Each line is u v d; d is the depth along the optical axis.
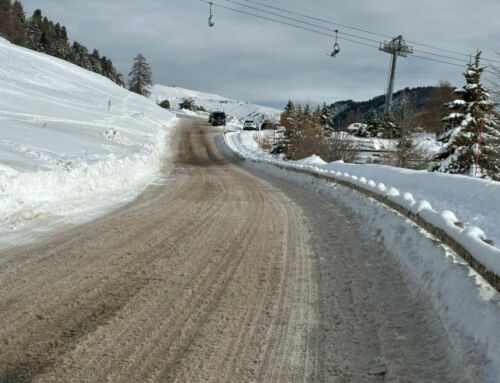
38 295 4.40
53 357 3.24
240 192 13.91
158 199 11.45
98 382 2.95
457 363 3.12
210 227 8.12
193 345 3.54
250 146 42.16
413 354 3.46
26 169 9.30
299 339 3.73
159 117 58.41
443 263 4.46
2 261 5.43
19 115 21.09
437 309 3.97
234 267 5.68
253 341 3.66
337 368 3.29
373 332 3.87
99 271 5.23
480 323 3.16
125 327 3.79
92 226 7.65
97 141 18.64
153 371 3.13
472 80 24.55
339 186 13.23
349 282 5.19
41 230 7.11
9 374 2.98
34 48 111.88
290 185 16.84
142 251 6.22
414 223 6.43
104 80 76.38
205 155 34.16
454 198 9.66
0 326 3.69
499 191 8.64
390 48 59.25
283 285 5.05
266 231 8.01
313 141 35.59
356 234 7.80
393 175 14.24
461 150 24.06
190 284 4.96
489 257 3.60
